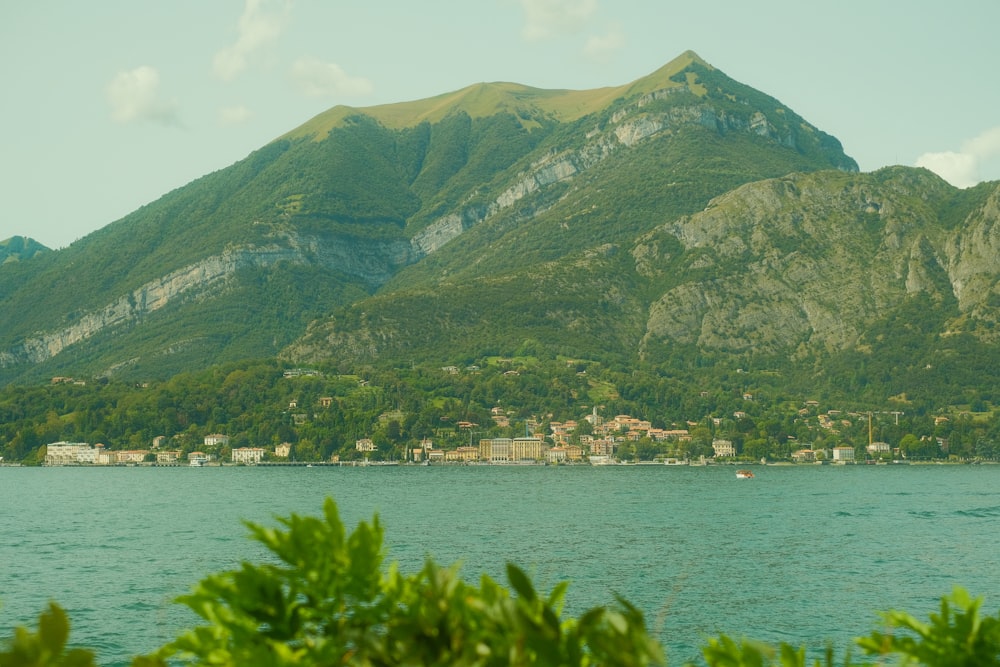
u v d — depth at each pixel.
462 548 101.81
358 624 8.03
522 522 132.88
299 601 8.23
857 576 83.00
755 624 62.94
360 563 8.20
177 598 8.12
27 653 6.78
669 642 57.78
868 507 159.75
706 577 82.12
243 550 103.75
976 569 86.94
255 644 7.96
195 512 161.50
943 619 8.87
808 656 52.31
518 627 7.30
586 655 7.52
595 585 77.69
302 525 8.25
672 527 125.38
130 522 142.25
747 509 155.62
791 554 97.19
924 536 113.62
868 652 8.92
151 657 8.02
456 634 7.52
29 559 98.44
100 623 64.75
